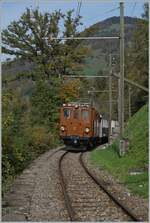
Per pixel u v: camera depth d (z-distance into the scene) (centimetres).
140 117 4216
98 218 1419
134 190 1941
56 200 1736
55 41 6675
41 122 5581
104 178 2452
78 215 1465
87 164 3216
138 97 6856
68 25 6788
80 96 6794
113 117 9194
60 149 4762
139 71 6359
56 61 6694
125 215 1462
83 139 4597
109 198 1781
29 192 1912
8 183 2092
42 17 6669
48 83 6053
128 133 4091
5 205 1617
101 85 11356
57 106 5816
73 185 2156
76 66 6750
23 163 2809
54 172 2673
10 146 2416
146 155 2791
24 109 4100
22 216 1438
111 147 4300
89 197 1812
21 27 6662
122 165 2886
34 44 6694
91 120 4634
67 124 4638
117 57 5759
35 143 4028
